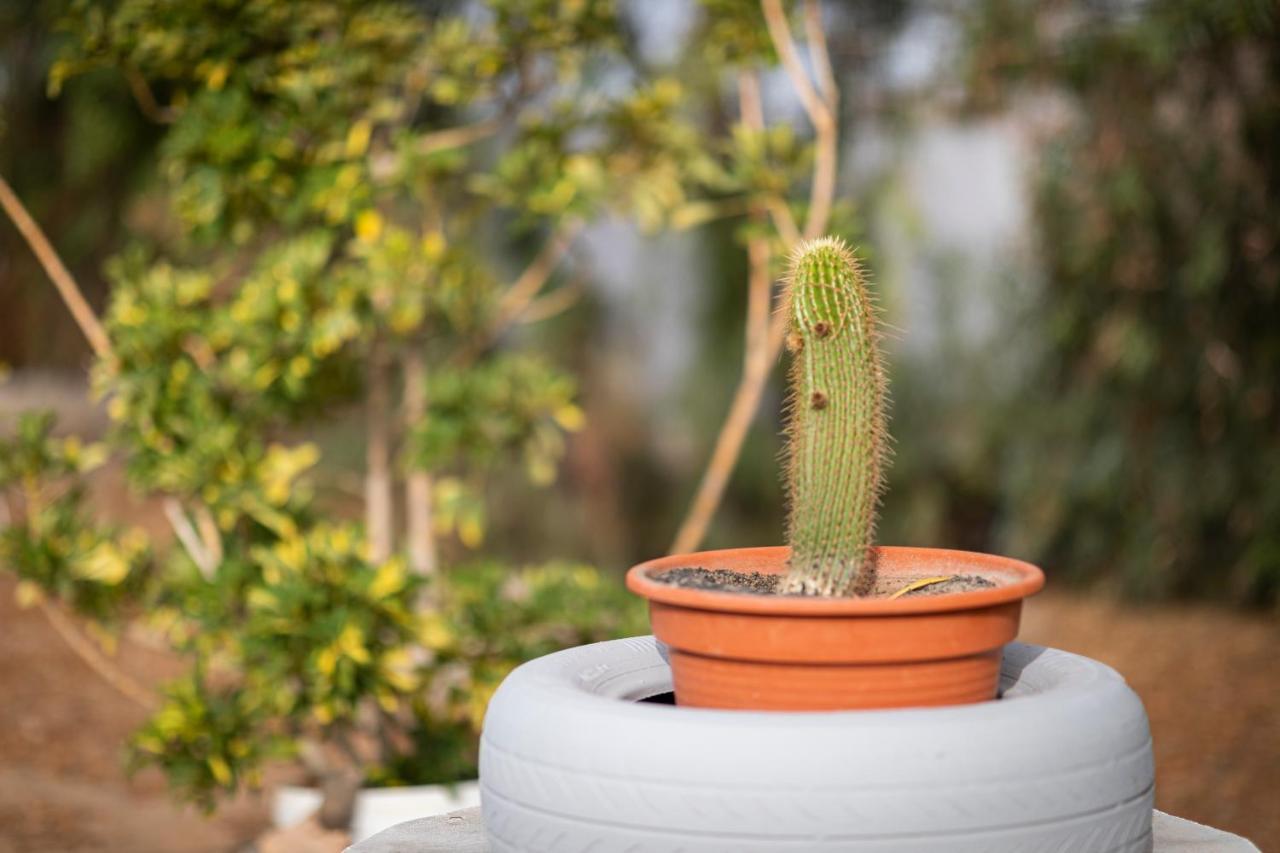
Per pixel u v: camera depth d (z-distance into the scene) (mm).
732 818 1289
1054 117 5980
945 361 6566
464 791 3178
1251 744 4586
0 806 4047
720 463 3928
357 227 3398
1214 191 5727
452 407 3658
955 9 6117
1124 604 6359
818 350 1488
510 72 3883
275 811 3648
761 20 3863
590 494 6793
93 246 5859
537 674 1570
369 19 3498
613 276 6516
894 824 1279
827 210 3723
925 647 1392
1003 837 1302
